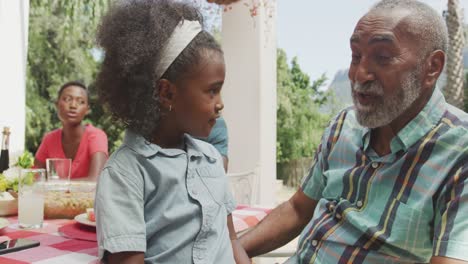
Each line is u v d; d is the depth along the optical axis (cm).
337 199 119
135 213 85
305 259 118
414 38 100
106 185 86
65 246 100
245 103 296
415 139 104
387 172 107
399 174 105
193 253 90
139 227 85
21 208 120
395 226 102
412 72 100
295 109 594
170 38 91
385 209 105
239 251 110
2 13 280
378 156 112
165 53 91
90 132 259
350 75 107
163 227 90
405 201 103
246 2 290
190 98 93
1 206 138
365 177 112
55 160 159
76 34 616
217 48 97
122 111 93
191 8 99
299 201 137
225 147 218
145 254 89
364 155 115
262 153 293
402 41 100
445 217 94
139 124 92
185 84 93
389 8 103
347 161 120
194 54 92
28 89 613
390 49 100
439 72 103
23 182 121
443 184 98
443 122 103
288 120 592
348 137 121
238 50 297
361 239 108
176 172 93
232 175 220
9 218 136
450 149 99
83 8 396
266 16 290
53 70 625
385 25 100
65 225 121
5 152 201
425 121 104
